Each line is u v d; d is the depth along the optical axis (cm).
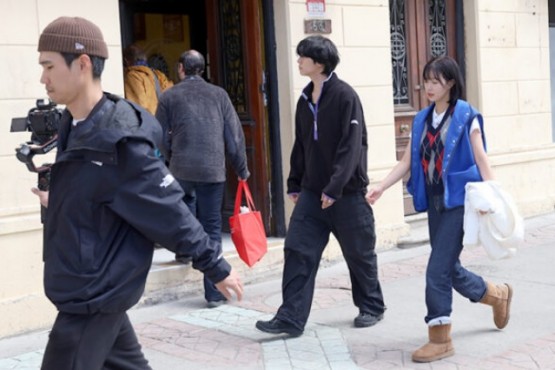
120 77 944
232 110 939
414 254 1173
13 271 855
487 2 1352
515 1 1395
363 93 1175
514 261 1107
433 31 1344
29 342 834
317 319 866
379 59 1193
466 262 1107
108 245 439
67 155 434
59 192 439
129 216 434
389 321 848
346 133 757
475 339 777
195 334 829
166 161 947
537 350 739
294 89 1100
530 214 1415
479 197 690
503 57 1380
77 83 437
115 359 475
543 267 1069
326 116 767
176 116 917
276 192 1126
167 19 1229
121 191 432
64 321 441
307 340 794
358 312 888
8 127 853
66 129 452
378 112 1193
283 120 1115
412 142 741
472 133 713
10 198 856
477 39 1344
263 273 1057
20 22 862
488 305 823
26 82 867
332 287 1003
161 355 765
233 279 455
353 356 745
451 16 1359
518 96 1405
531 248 1183
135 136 431
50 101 496
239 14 1135
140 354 488
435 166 722
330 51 766
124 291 439
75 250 434
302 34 1107
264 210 1129
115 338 459
